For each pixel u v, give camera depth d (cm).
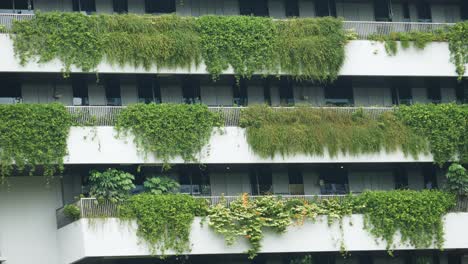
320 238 6053
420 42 6462
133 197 5825
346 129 6241
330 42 6300
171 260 6038
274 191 6347
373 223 6125
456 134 6388
